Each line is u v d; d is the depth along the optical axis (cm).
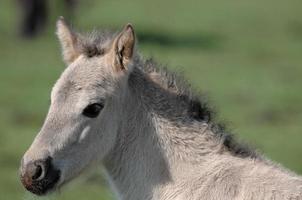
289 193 1516
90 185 2900
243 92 5088
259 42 7512
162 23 8588
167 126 1609
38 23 7806
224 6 9856
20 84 5244
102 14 8919
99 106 1570
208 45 7306
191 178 1573
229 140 1616
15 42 7394
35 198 1592
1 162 3509
